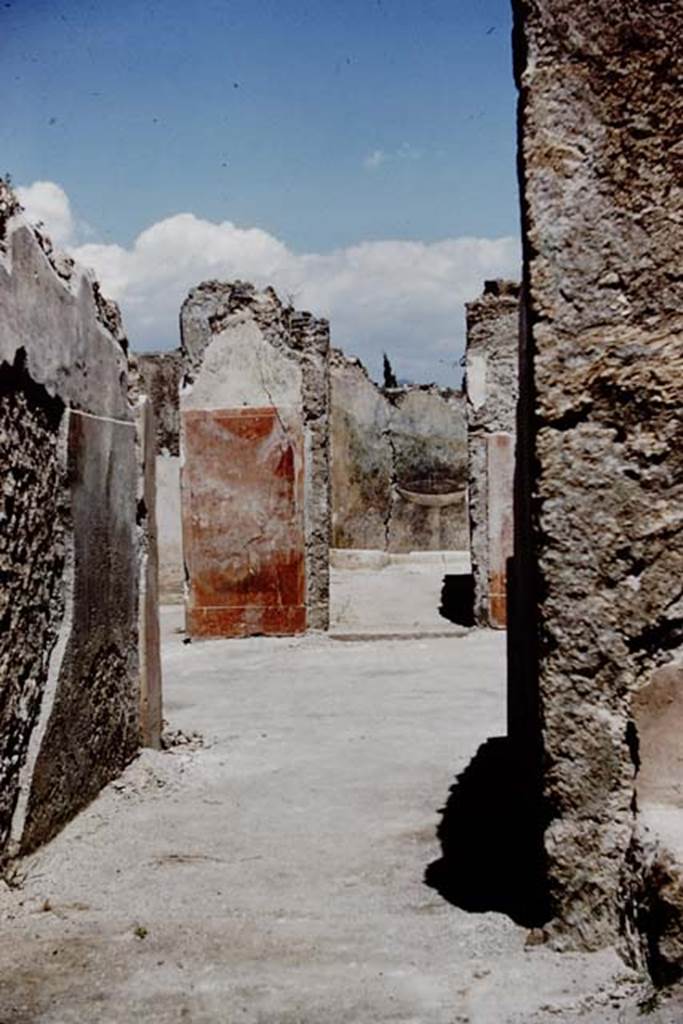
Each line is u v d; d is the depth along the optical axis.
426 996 2.20
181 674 8.41
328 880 3.24
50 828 3.67
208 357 10.33
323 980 2.33
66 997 2.30
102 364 4.49
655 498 2.43
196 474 10.30
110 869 3.43
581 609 2.44
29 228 3.61
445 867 3.32
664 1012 1.95
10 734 3.35
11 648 3.38
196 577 10.29
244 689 7.57
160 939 2.69
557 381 2.47
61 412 3.96
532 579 2.75
